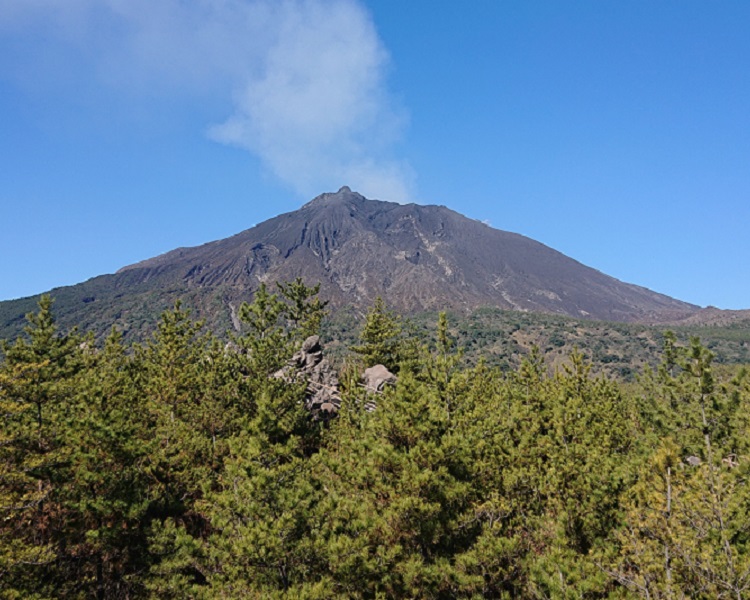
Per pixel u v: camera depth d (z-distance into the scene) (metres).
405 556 16.75
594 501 17.33
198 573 20.11
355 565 15.15
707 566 12.94
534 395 28.41
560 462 19.25
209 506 18.33
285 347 37.66
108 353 40.03
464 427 20.38
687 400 22.81
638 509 15.05
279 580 15.91
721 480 14.66
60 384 23.36
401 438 19.09
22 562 16.00
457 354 23.16
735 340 184.25
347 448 21.06
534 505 19.03
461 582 15.49
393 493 17.67
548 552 15.69
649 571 14.33
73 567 18.72
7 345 31.58
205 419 29.23
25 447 19.14
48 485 19.02
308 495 16.28
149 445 20.75
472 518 17.47
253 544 14.73
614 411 31.41
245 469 16.44
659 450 15.21
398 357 55.72
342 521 16.80
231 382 31.50
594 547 16.16
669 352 24.58
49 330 33.34
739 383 20.83
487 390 33.53
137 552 19.05
